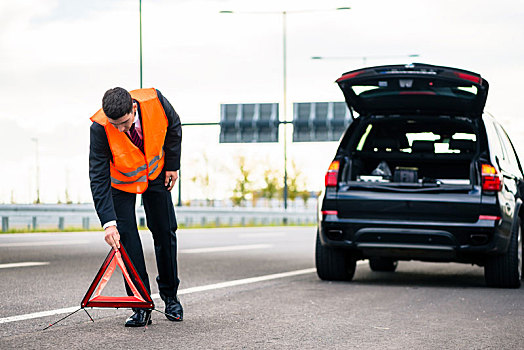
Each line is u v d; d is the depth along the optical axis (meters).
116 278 8.39
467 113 8.40
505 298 7.18
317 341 5.00
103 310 6.21
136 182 5.39
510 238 7.94
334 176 8.16
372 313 6.18
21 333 5.15
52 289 7.40
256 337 5.11
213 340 4.98
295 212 39.69
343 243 8.05
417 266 10.90
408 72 7.79
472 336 5.23
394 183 7.94
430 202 7.84
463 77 7.67
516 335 5.28
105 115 5.13
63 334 5.12
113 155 5.23
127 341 4.91
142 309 5.48
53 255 11.40
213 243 15.80
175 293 5.78
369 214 7.98
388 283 8.40
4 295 6.98
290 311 6.24
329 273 8.42
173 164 5.59
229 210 32.69
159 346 4.76
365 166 9.12
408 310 6.36
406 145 9.16
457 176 9.21
